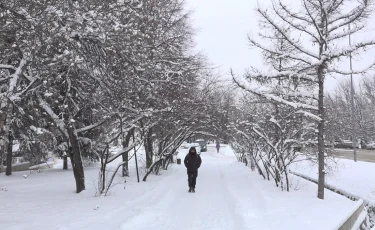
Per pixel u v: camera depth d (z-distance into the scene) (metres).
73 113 12.11
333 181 18.20
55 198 10.19
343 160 27.70
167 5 16.81
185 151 48.38
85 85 11.72
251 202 10.05
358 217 9.27
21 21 7.18
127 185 13.30
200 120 19.36
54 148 21.00
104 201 9.55
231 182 15.35
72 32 8.43
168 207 9.46
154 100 13.40
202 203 10.32
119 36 8.56
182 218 8.26
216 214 8.79
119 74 10.15
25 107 10.74
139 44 9.41
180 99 15.51
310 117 11.45
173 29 17.38
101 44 8.95
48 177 17.41
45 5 7.38
